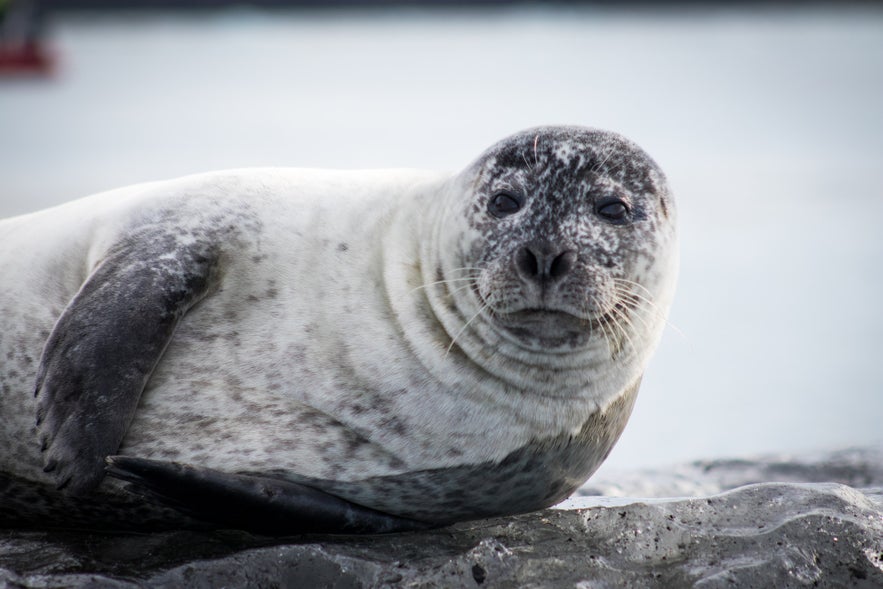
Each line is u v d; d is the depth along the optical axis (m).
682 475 21.09
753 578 12.62
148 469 12.77
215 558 12.95
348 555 13.08
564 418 14.95
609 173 14.16
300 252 14.83
